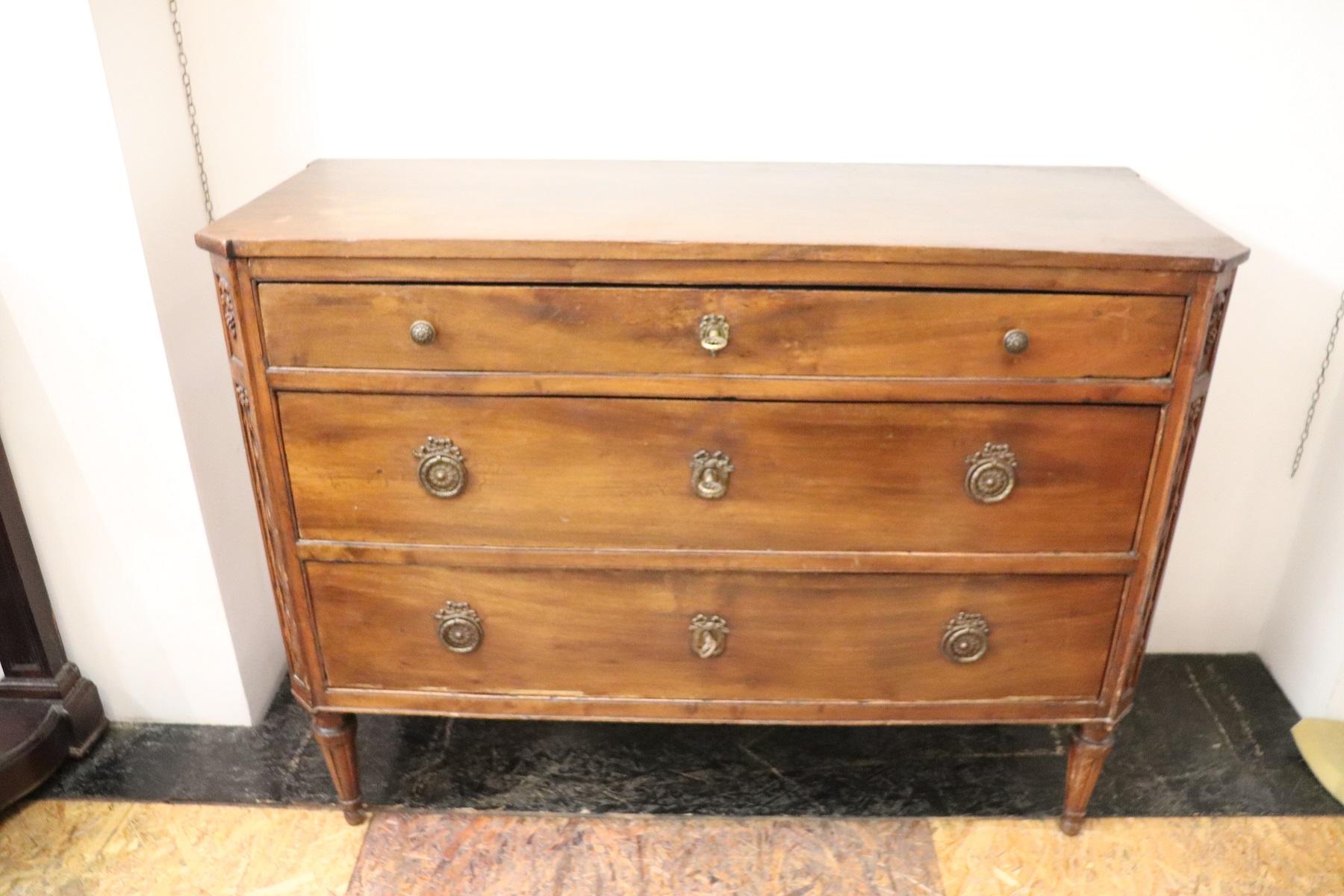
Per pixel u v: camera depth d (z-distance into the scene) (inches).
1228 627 89.8
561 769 77.2
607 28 70.2
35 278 64.9
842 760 78.2
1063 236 53.9
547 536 60.1
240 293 53.7
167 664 78.9
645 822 72.7
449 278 52.9
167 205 67.7
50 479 71.2
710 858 69.7
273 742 80.1
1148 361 54.5
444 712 66.6
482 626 63.3
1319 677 80.6
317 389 56.2
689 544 60.0
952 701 65.3
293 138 73.5
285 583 62.5
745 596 61.7
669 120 73.1
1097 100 71.5
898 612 62.1
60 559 74.1
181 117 69.8
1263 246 75.1
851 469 57.5
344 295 53.6
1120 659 63.3
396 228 53.8
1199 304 52.7
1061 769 77.5
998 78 71.1
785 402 55.7
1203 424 81.4
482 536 60.2
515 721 82.1
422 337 53.8
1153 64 70.2
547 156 74.4
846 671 64.2
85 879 68.4
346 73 71.5
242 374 56.4
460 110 72.9
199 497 72.4
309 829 72.2
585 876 68.4
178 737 80.4
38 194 62.6
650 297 53.1
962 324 53.6
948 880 68.3
